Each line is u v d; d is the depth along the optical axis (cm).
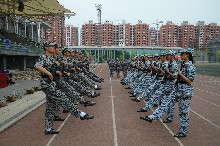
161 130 529
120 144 442
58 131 505
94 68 3762
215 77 2170
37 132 515
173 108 588
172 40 18075
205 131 523
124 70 1931
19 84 1408
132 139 470
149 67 848
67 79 739
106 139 469
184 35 17900
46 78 475
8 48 2189
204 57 12281
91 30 17212
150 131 521
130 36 17988
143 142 453
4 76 1259
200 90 1238
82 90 809
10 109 717
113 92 1125
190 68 454
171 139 471
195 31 18012
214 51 11212
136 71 1133
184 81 468
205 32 18000
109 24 17050
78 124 575
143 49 10750
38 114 678
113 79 1844
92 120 611
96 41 17475
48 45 474
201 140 464
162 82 570
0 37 2431
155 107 773
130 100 907
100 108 759
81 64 960
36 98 919
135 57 1149
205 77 2169
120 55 11494
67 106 524
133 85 1135
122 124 575
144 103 845
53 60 501
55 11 2175
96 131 521
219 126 561
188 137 482
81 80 977
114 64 2116
